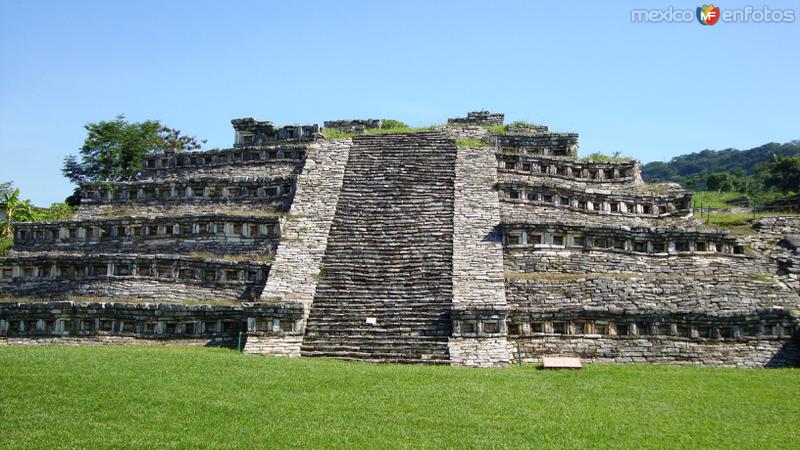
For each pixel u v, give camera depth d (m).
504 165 48.41
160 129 75.69
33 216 63.25
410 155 48.44
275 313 33.44
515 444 19.88
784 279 38.56
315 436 20.31
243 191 47.41
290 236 40.59
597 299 35.50
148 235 43.66
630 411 23.09
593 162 49.47
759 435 20.89
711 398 24.89
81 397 23.14
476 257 37.72
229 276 38.88
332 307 34.88
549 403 23.84
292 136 54.81
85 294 38.84
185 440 19.83
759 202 56.00
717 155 180.75
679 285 36.41
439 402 23.69
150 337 35.03
